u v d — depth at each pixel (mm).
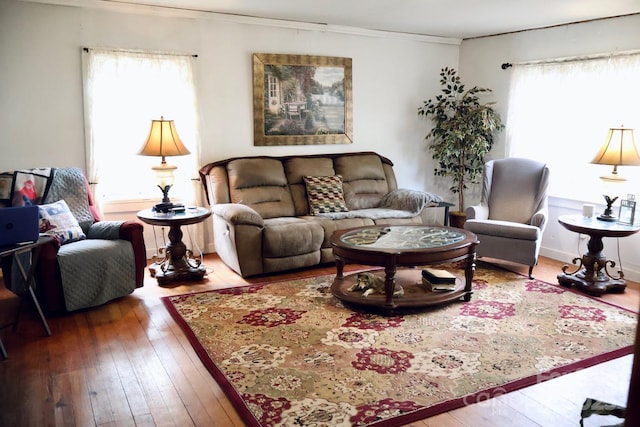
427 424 2320
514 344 3150
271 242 4434
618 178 4125
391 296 3557
